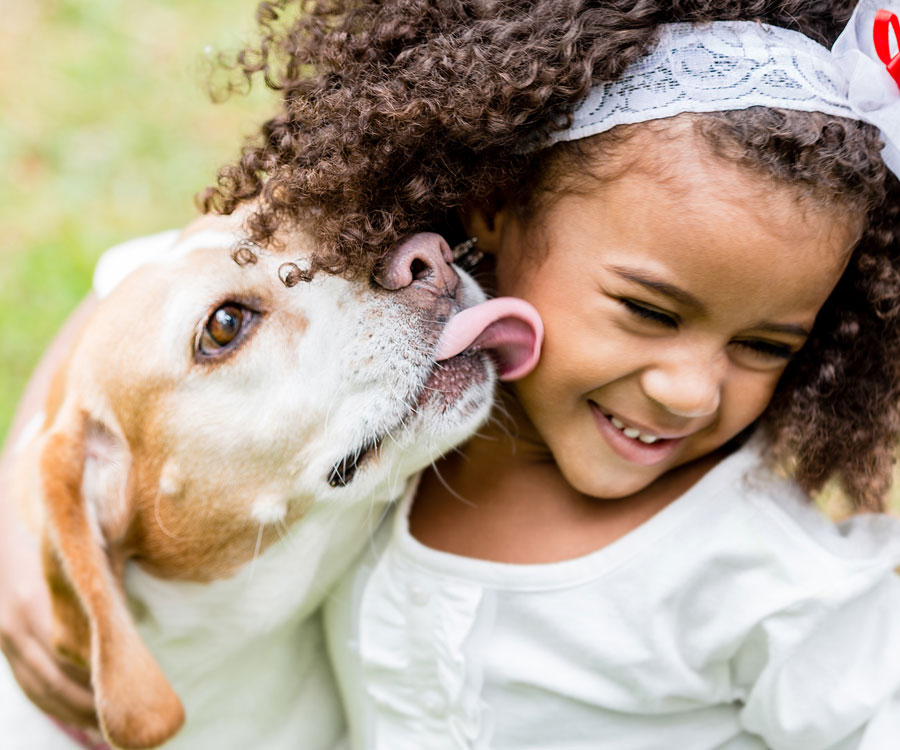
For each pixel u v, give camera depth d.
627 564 2.06
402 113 1.89
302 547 2.20
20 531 2.51
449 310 2.07
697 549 2.04
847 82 1.83
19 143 5.11
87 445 2.19
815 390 2.06
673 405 1.87
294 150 1.99
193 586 2.25
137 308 2.16
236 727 2.41
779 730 2.03
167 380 2.12
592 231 1.86
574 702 2.11
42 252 4.59
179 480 2.15
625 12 1.87
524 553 2.12
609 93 1.84
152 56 5.59
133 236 4.70
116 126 5.20
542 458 2.18
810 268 1.78
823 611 1.97
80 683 2.37
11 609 2.43
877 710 2.00
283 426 2.09
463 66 1.89
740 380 1.94
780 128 1.74
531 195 1.95
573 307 1.90
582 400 1.98
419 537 2.22
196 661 2.33
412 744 2.20
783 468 2.12
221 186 2.09
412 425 2.08
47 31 5.78
